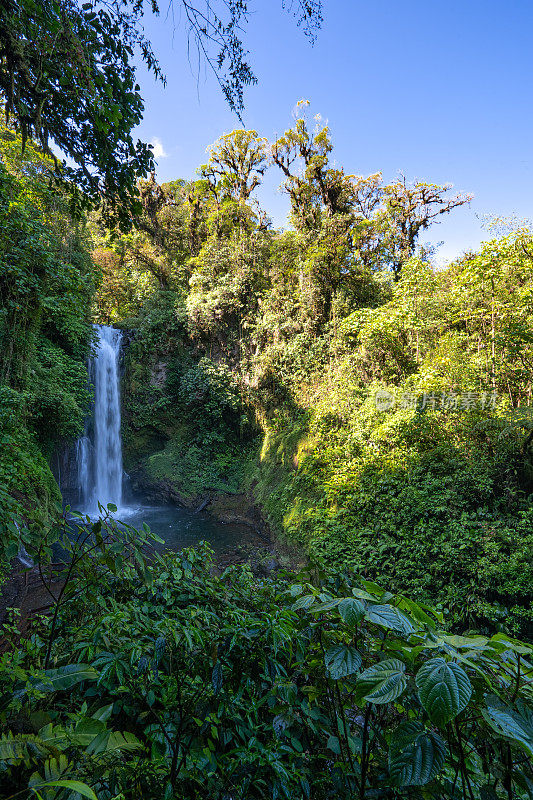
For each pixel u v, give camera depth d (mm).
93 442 14984
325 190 14750
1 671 1219
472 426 7805
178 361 17234
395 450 8664
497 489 6863
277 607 1606
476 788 966
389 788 1039
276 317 14562
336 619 1299
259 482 13492
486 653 904
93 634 1506
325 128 14453
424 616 1001
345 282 13789
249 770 1293
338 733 1297
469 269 8172
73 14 2475
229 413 16312
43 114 3057
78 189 3594
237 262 16031
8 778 839
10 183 7453
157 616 1771
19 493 7715
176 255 20031
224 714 1374
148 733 1249
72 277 9477
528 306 7652
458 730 916
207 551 2340
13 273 8008
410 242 14922
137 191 3564
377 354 11555
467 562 5859
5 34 2480
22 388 9180
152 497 15406
